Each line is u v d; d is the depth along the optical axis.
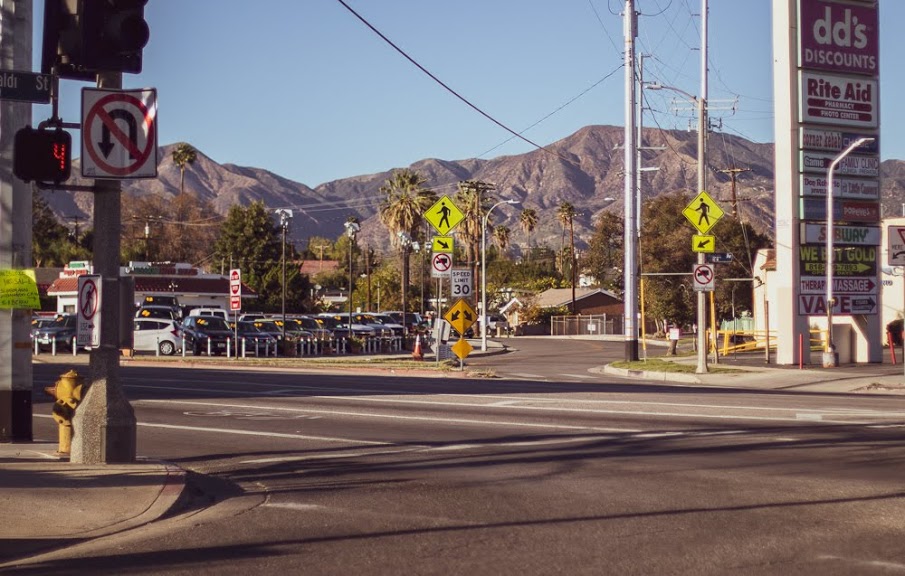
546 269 162.75
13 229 14.81
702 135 33.03
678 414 18.17
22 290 14.86
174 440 15.66
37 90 11.47
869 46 36.88
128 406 12.70
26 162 11.28
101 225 12.23
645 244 66.81
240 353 47.47
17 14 14.39
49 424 17.94
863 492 10.77
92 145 11.70
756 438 14.91
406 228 91.38
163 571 7.94
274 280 95.75
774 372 32.25
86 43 10.98
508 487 11.45
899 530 9.00
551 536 8.96
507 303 122.50
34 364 37.31
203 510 10.51
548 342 78.56
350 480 12.12
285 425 17.33
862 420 17.05
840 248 36.34
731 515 9.71
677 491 11.00
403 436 15.82
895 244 25.98
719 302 69.06
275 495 11.26
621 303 116.38
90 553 8.58
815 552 8.20
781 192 36.19
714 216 32.66
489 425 16.97
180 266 72.88
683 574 7.58
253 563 8.16
